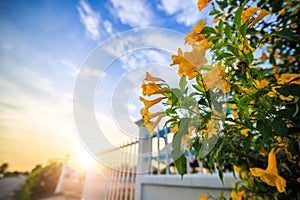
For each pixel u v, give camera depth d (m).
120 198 1.29
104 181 1.66
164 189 0.91
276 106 0.23
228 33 0.23
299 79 0.21
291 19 0.42
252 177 0.35
